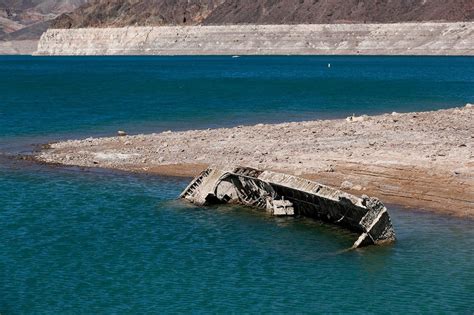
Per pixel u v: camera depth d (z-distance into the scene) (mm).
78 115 98000
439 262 37250
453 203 46312
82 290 34688
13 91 143125
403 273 36094
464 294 33594
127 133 80438
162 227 43844
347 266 37188
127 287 35000
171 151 64750
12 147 70625
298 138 68188
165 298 33781
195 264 37750
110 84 165375
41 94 134375
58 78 196750
